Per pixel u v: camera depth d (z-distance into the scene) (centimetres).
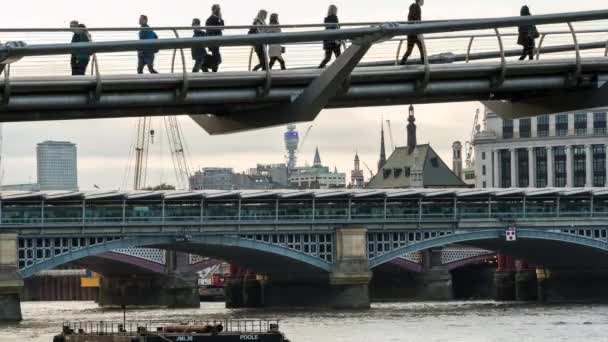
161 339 11706
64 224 19825
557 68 5375
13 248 19450
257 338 11744
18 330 16550
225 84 5072
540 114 5606
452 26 4838
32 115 5122
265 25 5053
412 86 5369
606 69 5400
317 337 14088
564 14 4938
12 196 19538
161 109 5272
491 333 14700
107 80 4994
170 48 4678
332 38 4769
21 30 4703
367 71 5225
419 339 13812
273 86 5122
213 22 5594
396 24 4794
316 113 5016
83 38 5200
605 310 19325
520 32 5559
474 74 5378
